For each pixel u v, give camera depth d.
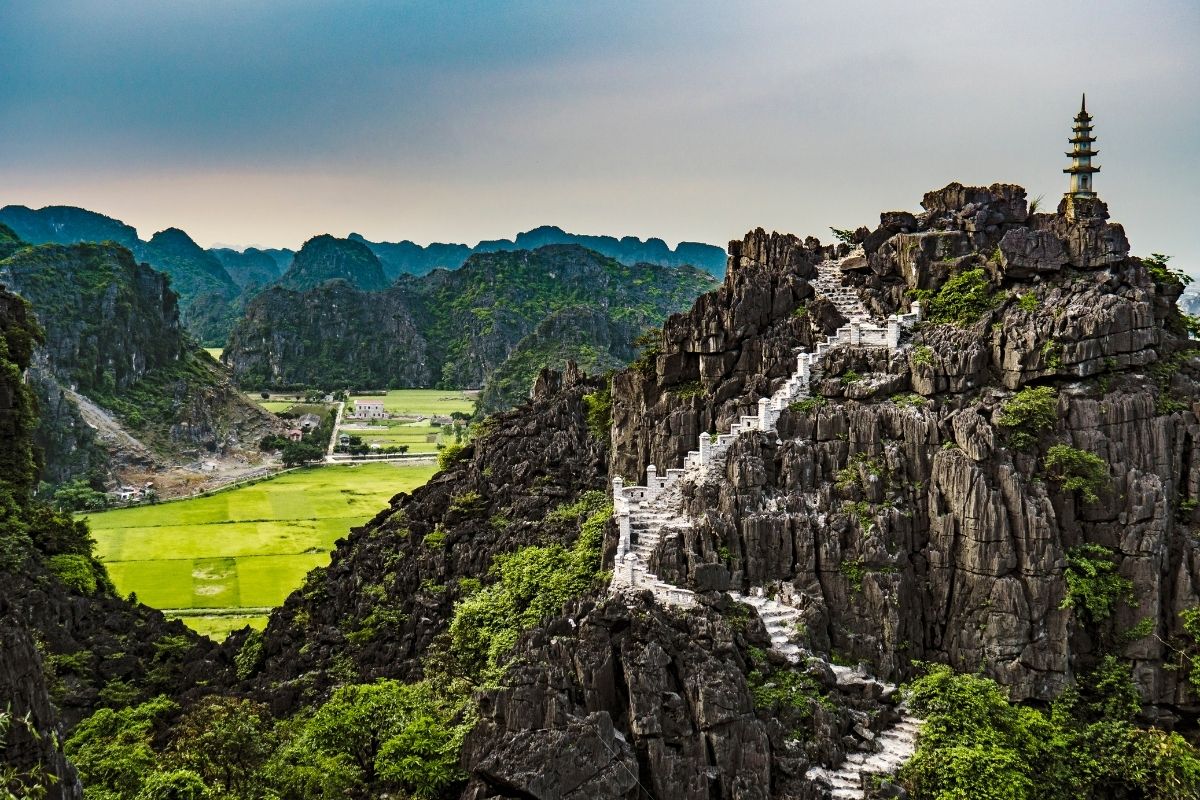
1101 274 93.19
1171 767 75.81
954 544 82.31
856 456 86.50
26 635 61.19
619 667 71.88
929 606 82.31
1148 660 81.62
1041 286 94.31
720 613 77.50
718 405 96.81
